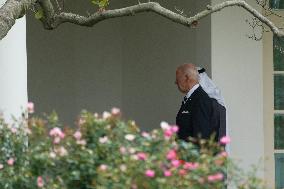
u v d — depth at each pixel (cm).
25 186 1089
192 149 1114
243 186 1078
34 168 1092
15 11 1295
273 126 2147
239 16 2050
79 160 1084
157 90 2273
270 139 2147
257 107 2070
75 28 2439
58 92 2453
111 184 1018
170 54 2211
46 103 2452
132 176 1017
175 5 2156
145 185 1010
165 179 1009
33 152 1102
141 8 1376
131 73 2361
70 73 2450
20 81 1541
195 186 1026
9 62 1529
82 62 2445
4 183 1085
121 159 1054
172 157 1045
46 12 1406
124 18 2375
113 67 2423
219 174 1045
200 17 1367
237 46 2055
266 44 2133
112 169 1034
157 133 1092
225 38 2050
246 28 2053
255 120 2073
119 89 2422
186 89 1917
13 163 1121
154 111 2288
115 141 1098
